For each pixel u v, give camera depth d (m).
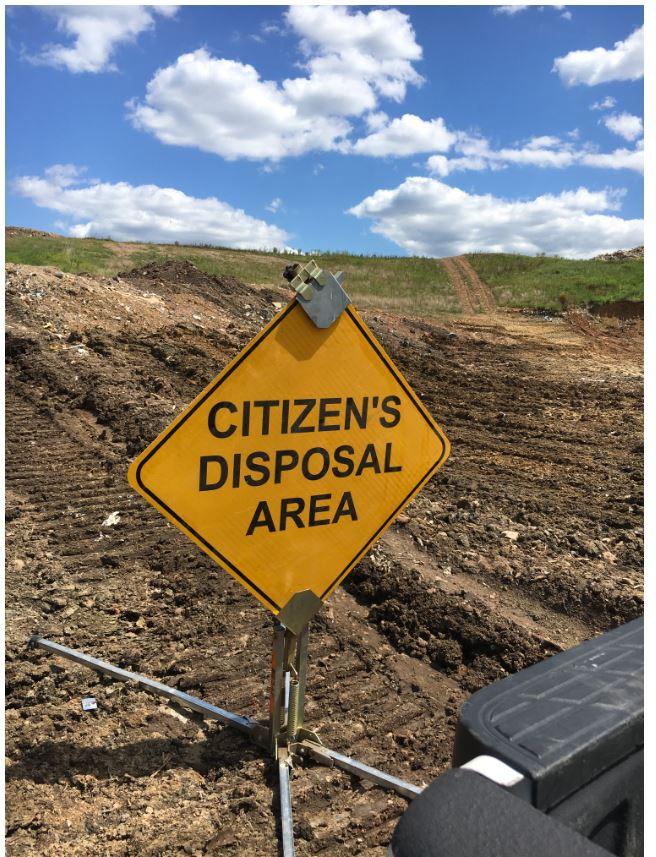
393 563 4.34
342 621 3.86
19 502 4.99
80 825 2.32
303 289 2.29
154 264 15.41
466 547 4.79
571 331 22.11
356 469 2.59
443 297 31.95
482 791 0.88
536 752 1.00
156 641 3.53
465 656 3.62
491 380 12.24
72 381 7.44
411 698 3.23
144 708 2.95
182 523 2.25
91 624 3.62
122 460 5.87
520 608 4.12
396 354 13.95
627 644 1.33
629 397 11.23
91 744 2.71
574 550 4.88
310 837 2.36
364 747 2.87
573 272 35.81
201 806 2.46
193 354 9.28
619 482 6.67
